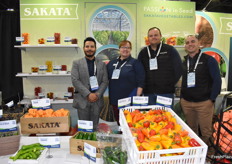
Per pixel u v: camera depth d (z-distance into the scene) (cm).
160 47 258
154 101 257
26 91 378
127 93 251
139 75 250
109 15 369
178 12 382
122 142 132
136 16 373
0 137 140
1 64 451
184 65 252
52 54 373
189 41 237
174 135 117
